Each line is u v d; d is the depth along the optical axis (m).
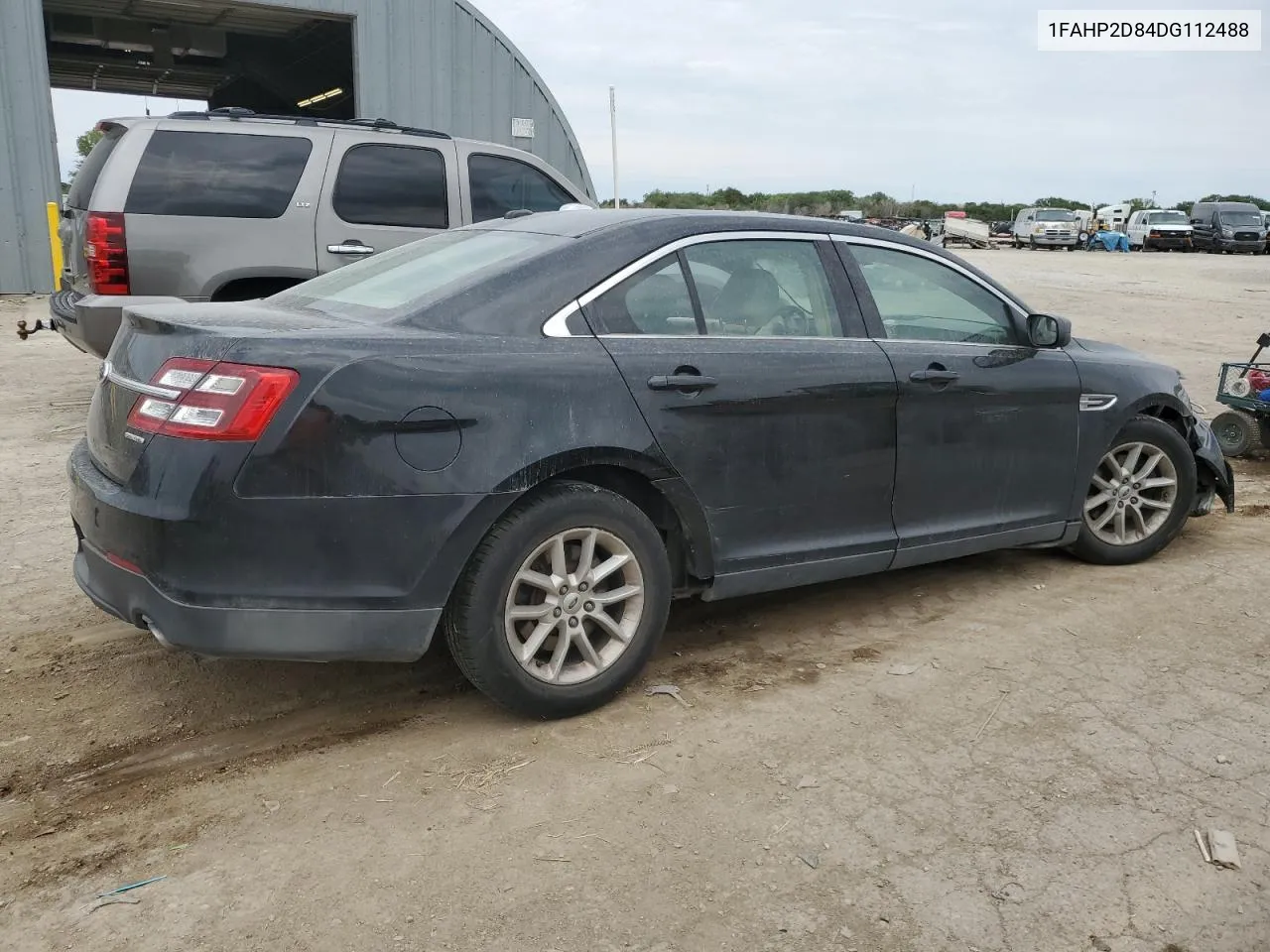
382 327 3.22
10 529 5.41
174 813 2.93
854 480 4.00
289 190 7.34
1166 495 5.13
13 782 3.08
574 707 3.44
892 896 2.58
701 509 3.62
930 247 4.45
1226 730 3.42
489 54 17.28
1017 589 4.76
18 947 2.38
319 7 16.14
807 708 3.56
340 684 3.75
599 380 3.36
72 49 20.62
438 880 2.62
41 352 11.45
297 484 2.93
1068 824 2.88
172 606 2.92
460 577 3.20
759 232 3.97
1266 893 2.61
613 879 2.63
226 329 3.06
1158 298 20.33
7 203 15.21
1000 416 4.41
